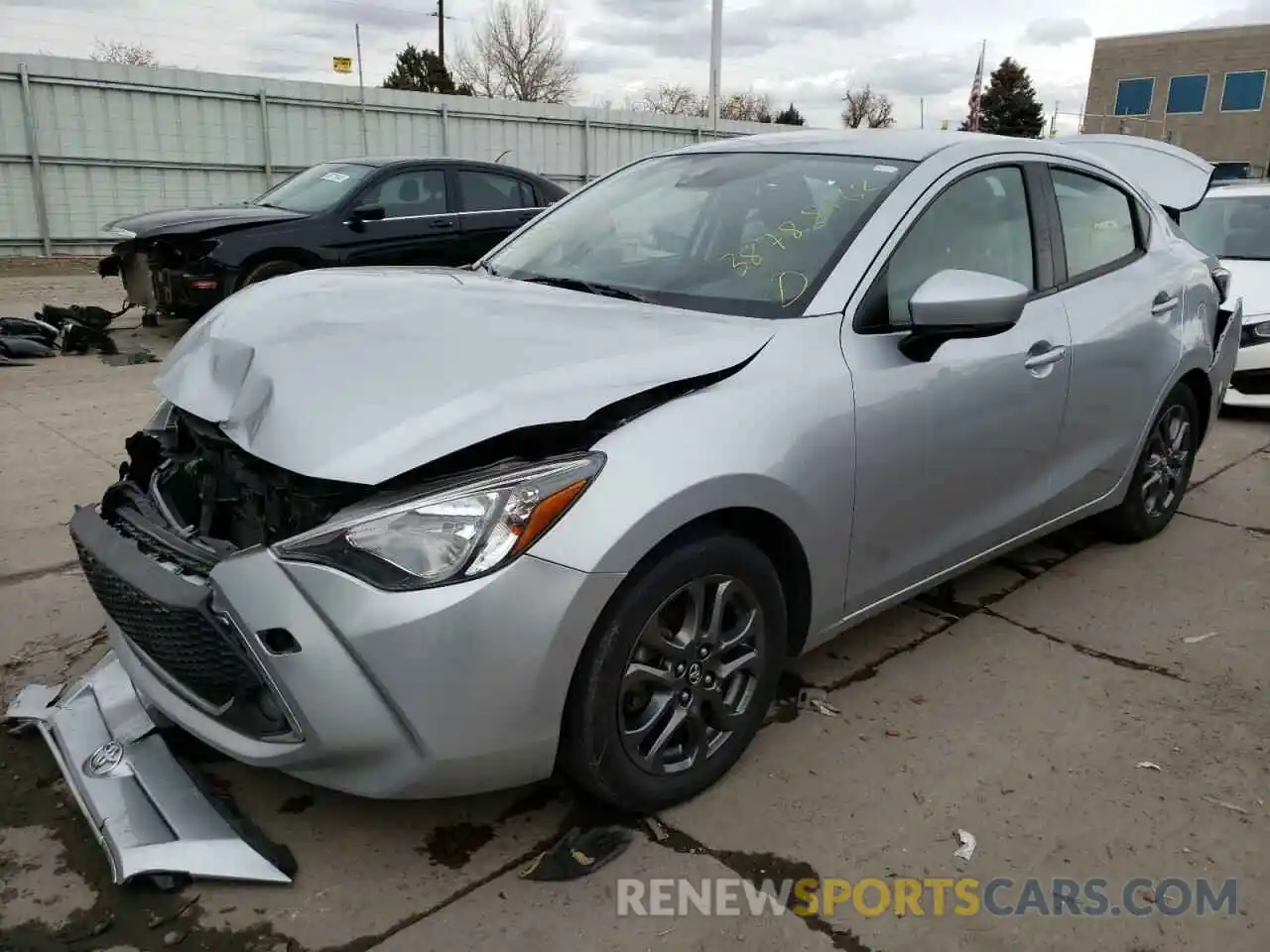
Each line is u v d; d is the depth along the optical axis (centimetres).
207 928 218
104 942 214
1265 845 254
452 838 248
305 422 223
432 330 255
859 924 225
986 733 300
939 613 381
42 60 1562
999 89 6762
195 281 835
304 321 267
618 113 2262
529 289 307
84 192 1645
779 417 252
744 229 313
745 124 2533
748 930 222
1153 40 5097
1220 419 698
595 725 231
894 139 346
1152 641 362
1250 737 301
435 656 207
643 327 262
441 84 4747
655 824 255
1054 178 370
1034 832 257
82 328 851
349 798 262
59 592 376
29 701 290
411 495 213
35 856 239
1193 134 5081
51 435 589
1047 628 370
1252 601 396
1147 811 266
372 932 218
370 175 920
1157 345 402
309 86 1834
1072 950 220
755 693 269
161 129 1695
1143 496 438
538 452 226
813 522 264
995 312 266
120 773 253
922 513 303
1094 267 383
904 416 285
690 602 247
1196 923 227
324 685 208
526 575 212
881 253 291
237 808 256
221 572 217
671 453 229
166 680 248
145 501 274
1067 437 363
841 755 287
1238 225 765
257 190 1823
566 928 221
